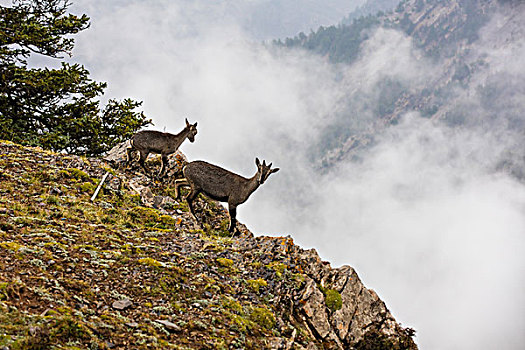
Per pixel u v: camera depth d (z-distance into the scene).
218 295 9.73
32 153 15.03
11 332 6.16
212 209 16.22
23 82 21.09
